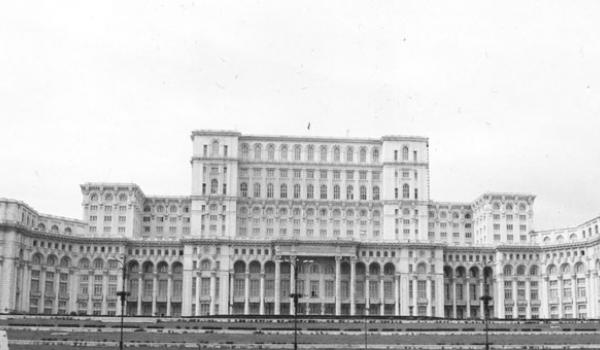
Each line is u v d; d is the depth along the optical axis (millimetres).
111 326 177500
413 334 173125
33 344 152625
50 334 166250
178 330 176375
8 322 182875
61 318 195375
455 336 168875
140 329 176250
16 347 147500
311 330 176000
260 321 197625
